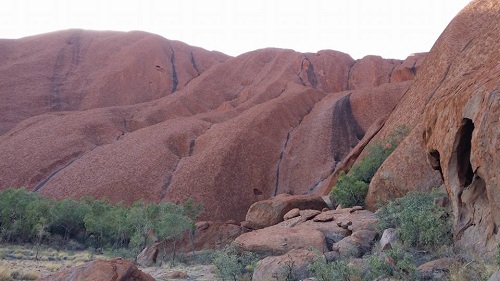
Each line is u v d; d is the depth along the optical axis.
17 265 19.56
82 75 121.12
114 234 41.75
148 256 28.28
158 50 131.88
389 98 86.38
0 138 82.88
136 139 74.12
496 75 9.88
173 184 60.81
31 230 39.53
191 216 49.62
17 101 104.19
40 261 23.88
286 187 66.12
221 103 109.94
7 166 66.75
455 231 11.13
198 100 106.12
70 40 136.62
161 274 17.89
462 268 8.33
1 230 40.62
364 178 28.48
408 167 22.16
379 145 30.81
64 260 26.50
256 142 72.38
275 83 111.69
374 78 120.31
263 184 66.44
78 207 45.50
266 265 12.68
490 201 9.13
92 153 70.12
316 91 101.12
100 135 78.81
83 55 131.00
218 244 31.91
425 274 8.86
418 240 11.81
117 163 65.44
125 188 60.16
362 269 10.14
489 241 9.34
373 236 14.87
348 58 134.88
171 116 93.12
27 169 66.31
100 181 61.66
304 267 11.99
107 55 130.75
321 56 132.75
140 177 62.09
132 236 38.50
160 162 65.44
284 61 129.38
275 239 16.80
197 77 124.50
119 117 87.94
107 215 41.81
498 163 8.81
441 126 12.04
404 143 23.27
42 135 75.56
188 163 65.44
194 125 78.06
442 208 12.86
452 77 28.55
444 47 33.62
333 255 13.77
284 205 30.94
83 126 78.44
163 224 29.95
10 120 98.00
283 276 11.80
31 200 45.28
